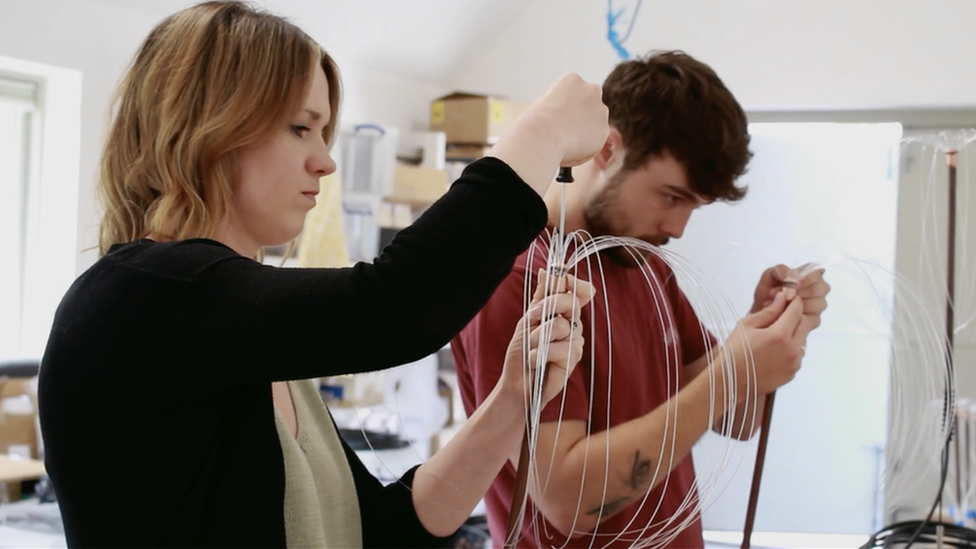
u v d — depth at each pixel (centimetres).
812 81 282
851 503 196
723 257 260
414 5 286
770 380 98
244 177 68
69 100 219
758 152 265
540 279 78
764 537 215
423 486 86
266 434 68
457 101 313
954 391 109
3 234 227
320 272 57
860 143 260
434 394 205
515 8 321
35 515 182
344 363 56
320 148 72
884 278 125
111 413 60
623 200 107
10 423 208
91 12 212
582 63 317
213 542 65
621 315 105
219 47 66
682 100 104
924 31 271
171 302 58
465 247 56
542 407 75
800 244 260
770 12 286
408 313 54
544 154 61
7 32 195
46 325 228
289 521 73
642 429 93
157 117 68
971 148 150
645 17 304
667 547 102
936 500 105
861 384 238
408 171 289
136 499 62
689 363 121
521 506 74
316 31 266
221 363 57
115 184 72
